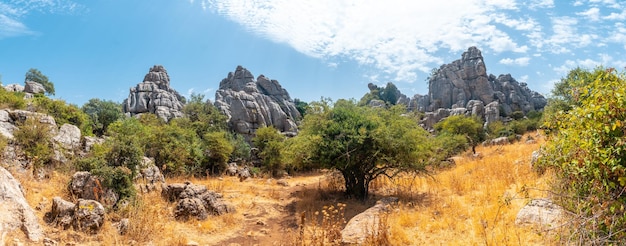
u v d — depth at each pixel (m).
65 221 7.52
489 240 6.21
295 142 14.76
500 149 24.67
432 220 8.16
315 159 13.77
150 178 13.71
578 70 22.30
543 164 5.84
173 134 24.25
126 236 7.73
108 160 10.62
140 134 21.77
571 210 4.95
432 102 67.75
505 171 12.28
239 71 61.00
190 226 9.54
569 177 5.05
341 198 13.89
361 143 12.89
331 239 7.08
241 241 8.80
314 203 12.95
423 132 14.04
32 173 10.20
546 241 5.48
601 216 4.23
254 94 50.16
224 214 11.05
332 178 17.20
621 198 4.13
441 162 19.47
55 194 9.11
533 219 6.61
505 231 6.41
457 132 35.31
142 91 46.16
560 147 5.15
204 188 12.24
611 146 3.99
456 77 66.12
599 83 4.53
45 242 6.68
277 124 49.72
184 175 21.62
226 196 14.34
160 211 10.06
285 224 10.46
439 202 10.12
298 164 15.25
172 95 47.38
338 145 12.84
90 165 10.03
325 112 14.24
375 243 6.61
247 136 43.31
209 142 27.95
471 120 35.91
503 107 61.78
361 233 7.33
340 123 13.72
